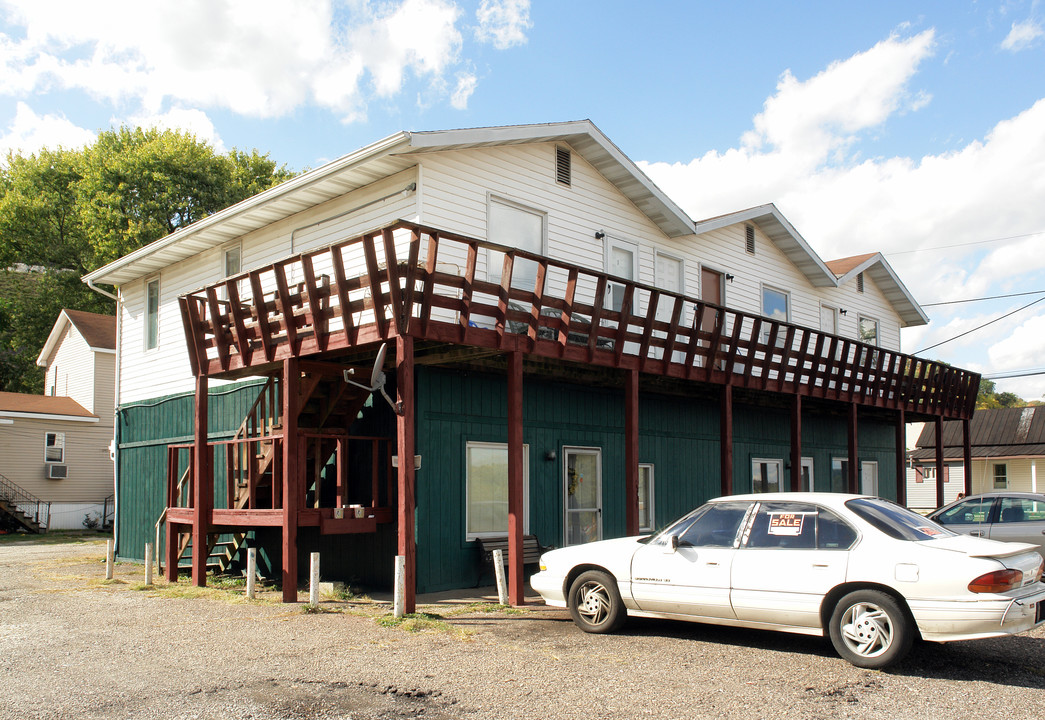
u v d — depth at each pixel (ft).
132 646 25.72
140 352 63.41
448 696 19.94
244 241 52.60
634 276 52.39
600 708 18.97
